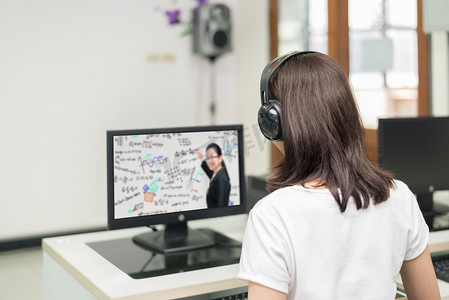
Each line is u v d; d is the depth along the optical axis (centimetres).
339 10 414
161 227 283
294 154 107
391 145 232
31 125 408
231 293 189
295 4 446
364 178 106
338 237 103
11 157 403
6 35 394
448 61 333
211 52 449
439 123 240
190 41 467
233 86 496
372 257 106
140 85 447
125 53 439
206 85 478
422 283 115
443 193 286
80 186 430
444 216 233
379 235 107
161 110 458
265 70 118
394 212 110
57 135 418
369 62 392
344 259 104
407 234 111
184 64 466
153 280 155
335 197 103
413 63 363
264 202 105
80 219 432
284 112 108
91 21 423
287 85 108
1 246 402
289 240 101
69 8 414
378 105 391
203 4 450
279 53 461
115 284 151
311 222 102
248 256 101
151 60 449
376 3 387
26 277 351
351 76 409
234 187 203
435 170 241
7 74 397
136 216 187
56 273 187
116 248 189
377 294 106
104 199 441
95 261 173
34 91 407
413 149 236
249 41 482
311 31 435
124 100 441
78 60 421
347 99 107
